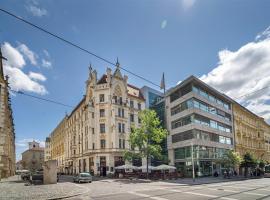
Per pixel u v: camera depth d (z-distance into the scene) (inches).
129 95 2404.0
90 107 2282.2
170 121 2288.4
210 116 2191.2
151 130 1674.5
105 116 2224.4
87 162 2299.5
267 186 1016.9
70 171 2928.2
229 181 1428.4
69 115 3159.5
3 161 1611.7
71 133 3006.9
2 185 1130.0
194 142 1902.1
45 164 1278.3
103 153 2155.5
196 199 623.5
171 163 2198.6
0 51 1298.0
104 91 2269.9
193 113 1953.7
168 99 2351.1
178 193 768.3
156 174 1685.5
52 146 4485.7
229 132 2511.1
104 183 1307.8
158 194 747.4
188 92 2052.2
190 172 1947.6
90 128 2247.8
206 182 1317.7
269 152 3516.2
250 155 2236.7
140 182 1363.2
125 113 2316.7
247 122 3002.0
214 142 2176.4
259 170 2337.6
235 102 2662.4
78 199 671.1
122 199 649.6
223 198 636.1
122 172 1988.2
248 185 1083.3
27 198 670.5
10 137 2178.9
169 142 2251.5
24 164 4505.4
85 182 1380.4
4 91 1389.0
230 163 2025.1
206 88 2202.3
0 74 1358.3
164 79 2118.6
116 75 2335.1
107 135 2180.1
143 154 1679.4
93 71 2363.4
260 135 3250.5
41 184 1206.9
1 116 1385.3
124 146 2233.0
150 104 2615.7
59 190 885.2
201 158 1943.9
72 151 2827.3
